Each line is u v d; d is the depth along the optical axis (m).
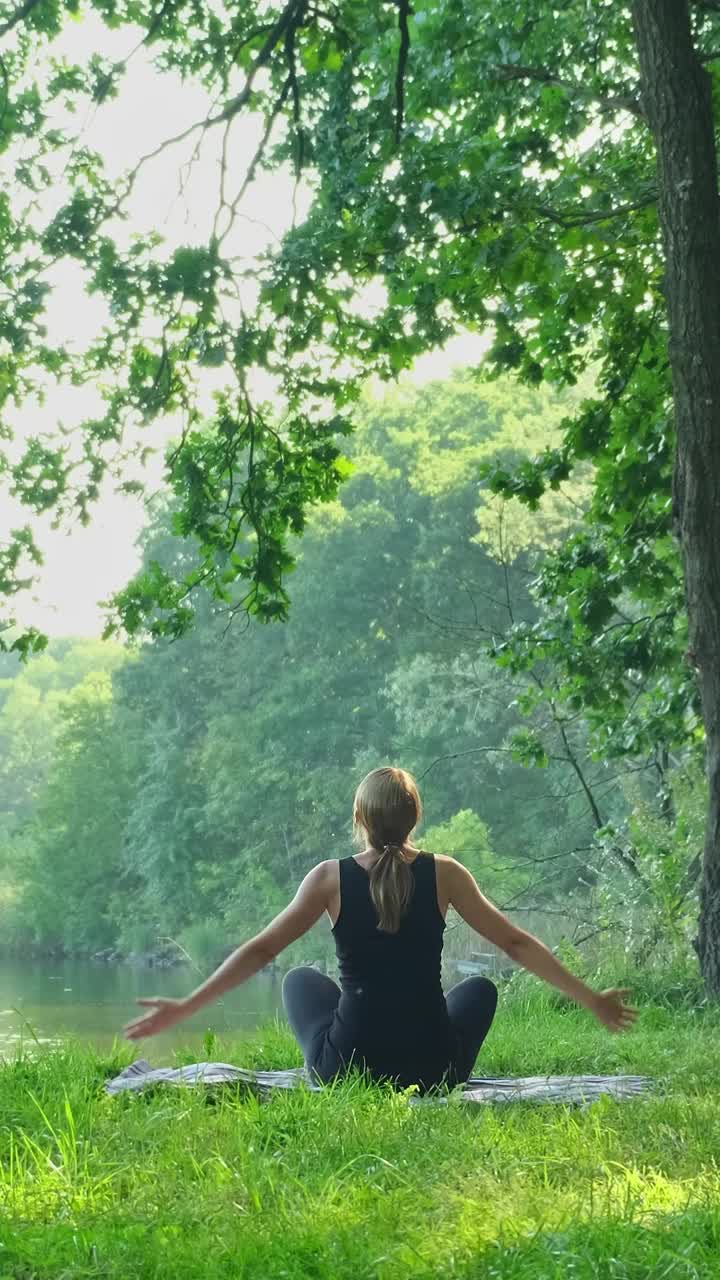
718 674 10.37
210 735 62.88
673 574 14.94
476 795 49.78
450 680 49.19
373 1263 2.84
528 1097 5.09
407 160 11.84
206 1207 3.35
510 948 5.25
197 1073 5.22
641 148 13.77
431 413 63.88
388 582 60.12
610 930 15.41
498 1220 3.16
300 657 62.22
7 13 13.13
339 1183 3.59
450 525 54.09
